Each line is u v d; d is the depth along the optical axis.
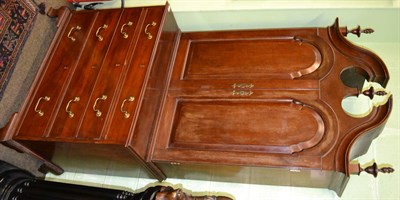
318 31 1.65
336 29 1.60
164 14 1.68
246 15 1.82
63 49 1.72
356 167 1.30
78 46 1.71
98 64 1.61
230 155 1.41
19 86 1.75
